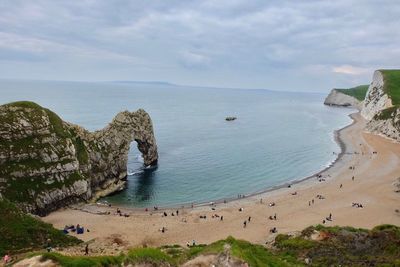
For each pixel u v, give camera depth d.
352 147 148.12
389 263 43.75
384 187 95.38
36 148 82.50
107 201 88.38
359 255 48.16
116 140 104.88
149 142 118.19
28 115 86.31
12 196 74.19
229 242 36.47
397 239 50.81
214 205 84.81
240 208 81.50
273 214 78.19
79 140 95.56
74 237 61.94
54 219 74.12
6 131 80.94
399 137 156.88
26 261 30.45
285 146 154.75
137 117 115.06
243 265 32.41
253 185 101.19
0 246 50.88
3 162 77.56
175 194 93.19
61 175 83.50
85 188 87.12
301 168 118.88
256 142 163.75
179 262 33.03
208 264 32.38
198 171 113.81
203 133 185.88
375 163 120.19
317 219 74.50
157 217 75.94
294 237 56.75
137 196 91.69
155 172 112.25
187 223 72.69
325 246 51.03
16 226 56.47
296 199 88.00
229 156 134.25
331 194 91.12
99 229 68.50
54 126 89.88
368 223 71.56
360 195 89.56
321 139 171.38
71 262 30.28
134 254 31.88
